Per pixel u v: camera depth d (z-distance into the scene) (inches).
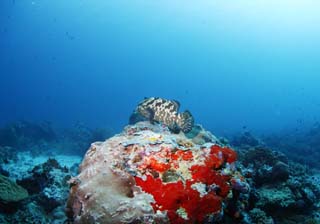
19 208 82.8
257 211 79.7
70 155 226.4
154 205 42.9
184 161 48.8
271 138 285.1
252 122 705.0
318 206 101.3
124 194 45.6
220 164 49.8
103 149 53.7
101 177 47.6
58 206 90.4
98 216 43.6
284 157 133.4
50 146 250.2
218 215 45.1
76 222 46.6
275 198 90.0
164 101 76.4
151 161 48.0
